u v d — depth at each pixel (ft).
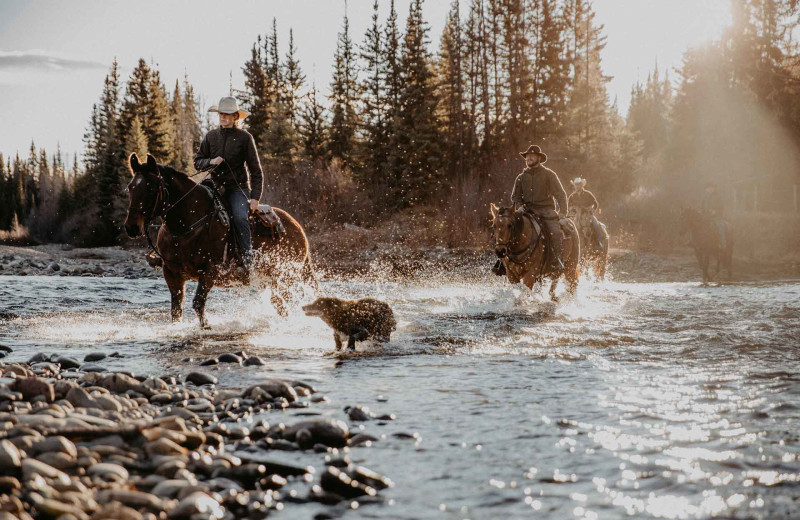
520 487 10.57
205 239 30.91
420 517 9.46
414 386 18.34
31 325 32.96
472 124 193.26
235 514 9.55
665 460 11.68
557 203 44.93
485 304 40.16
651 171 228.02
